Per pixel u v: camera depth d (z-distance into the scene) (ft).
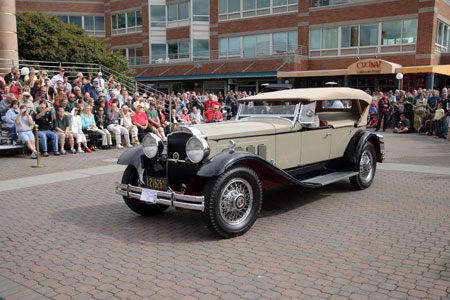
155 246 14.97
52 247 14.96
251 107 22.04
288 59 88.33
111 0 125.08
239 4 102.89
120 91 54.44
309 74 84.33
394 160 33.32
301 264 13.01
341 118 23.66
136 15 121.08
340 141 22.88
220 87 104.22
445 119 48.44
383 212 18.75
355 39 87.40
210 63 100.32
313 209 19.60
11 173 29.25
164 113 52.21
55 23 76.64
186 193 16.11
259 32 100.27
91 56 78.28
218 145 16.57
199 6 109.29
